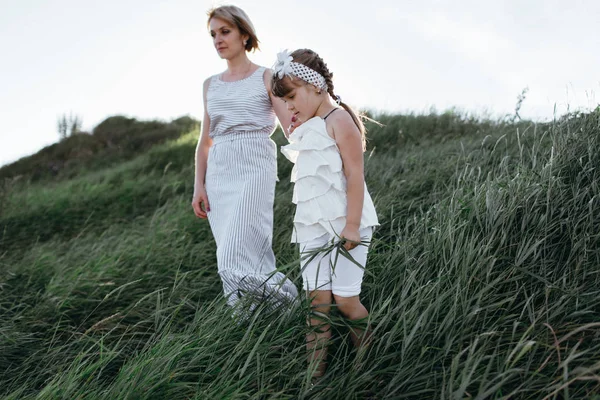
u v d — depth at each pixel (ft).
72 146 43.96
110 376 7.17
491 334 4.80
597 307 5.51
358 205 5.78
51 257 12.59
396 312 6.05
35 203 19.47
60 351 7.80
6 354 7.70
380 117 23.58
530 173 7.54
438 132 19.88
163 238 12.55
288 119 8.02
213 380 5.58
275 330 6.08
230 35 8.14
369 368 5.53
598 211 6.51
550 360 4.92
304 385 5.41
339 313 6.46
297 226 6.23
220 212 8.34
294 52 6.09
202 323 6.63
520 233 6.52
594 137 7.69
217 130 8.55
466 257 6.10
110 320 8.71
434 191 10.49
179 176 20.85
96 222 17.62
